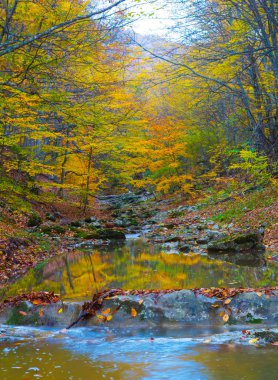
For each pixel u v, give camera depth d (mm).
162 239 14914
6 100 9211
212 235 13000
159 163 25609
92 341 4441
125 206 31312
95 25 8781
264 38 12805
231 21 14758
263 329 4609
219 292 5383
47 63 8086
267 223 13109
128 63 14039
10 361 3783
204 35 15484
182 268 8930
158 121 25594
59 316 5258
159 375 3402
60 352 4055
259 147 17891
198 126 26891
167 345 4230
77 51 8422
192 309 5152
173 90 25312
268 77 14867
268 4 13500
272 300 5195
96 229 17844
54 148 16141
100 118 11273
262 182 17422
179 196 28844
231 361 3682
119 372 3484
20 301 5582
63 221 19344
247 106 16734
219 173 25953
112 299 5312
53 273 8883
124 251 12445
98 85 9766
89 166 21141
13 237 11500
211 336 4520
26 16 9250
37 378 3350
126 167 23719
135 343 4336
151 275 8180
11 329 4973
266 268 8523
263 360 3684
